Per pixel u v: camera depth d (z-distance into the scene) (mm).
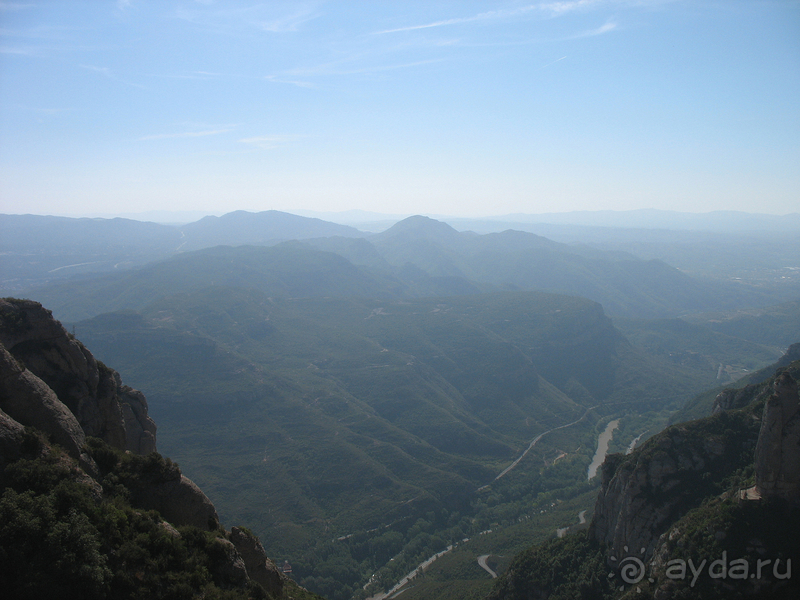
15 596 31141
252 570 47438
